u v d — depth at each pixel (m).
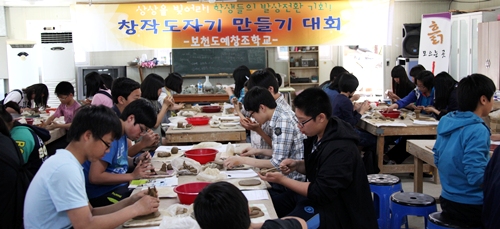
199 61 10.00
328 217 2.26
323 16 6.58
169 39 6.56
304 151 2.51
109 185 2.65
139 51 10.08
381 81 10.20
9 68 9.27
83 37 6.44
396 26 10.19
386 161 5.31
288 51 10.36
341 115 4.77
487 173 2.34
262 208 2.11
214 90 8.84
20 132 2.72
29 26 9.69
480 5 9.30
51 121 5.12
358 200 2.27
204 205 1.41
